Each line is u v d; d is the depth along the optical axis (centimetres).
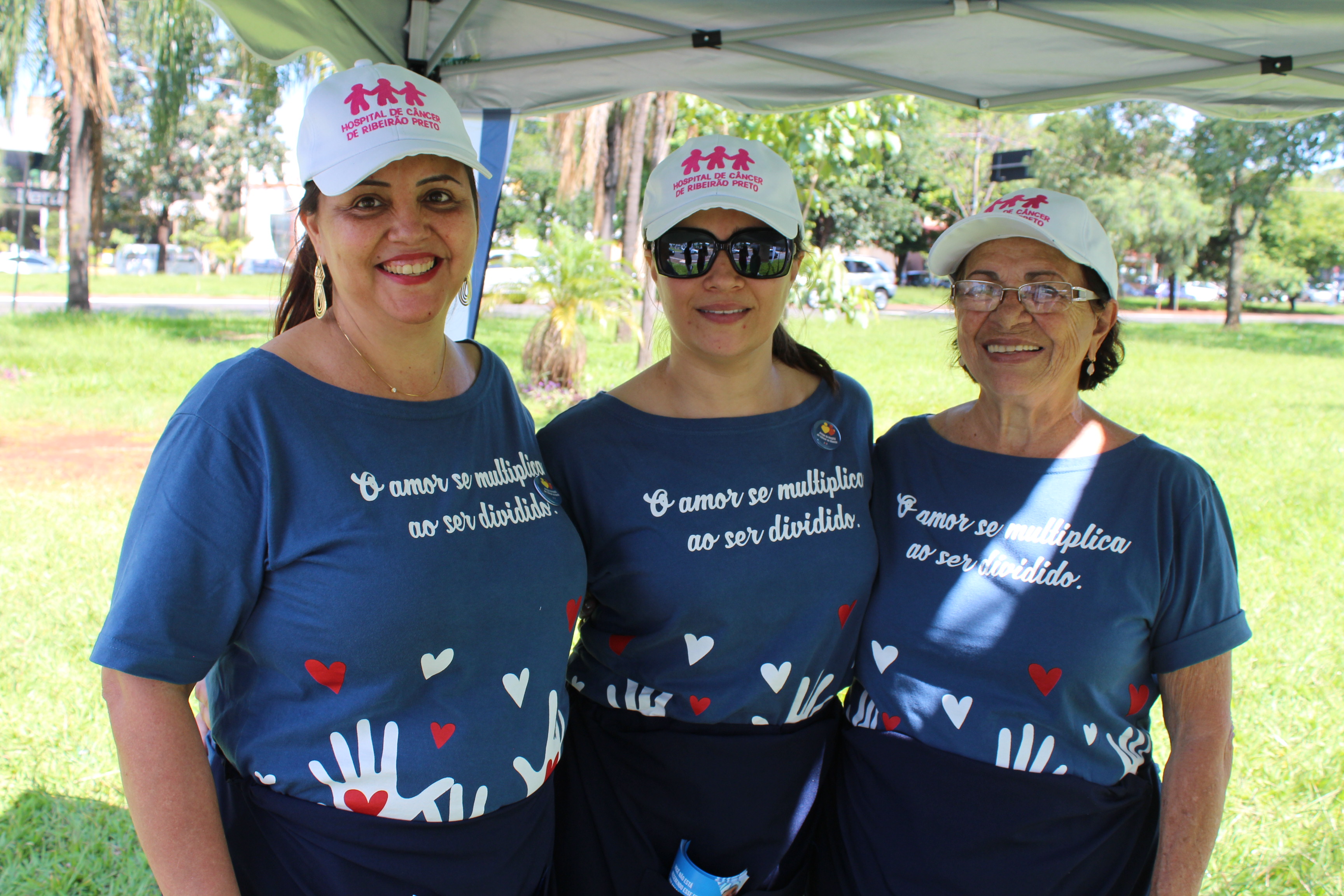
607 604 192
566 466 190
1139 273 4094
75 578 523
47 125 1725
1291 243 3456
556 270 1097
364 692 150
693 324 186
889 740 187
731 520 183
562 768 199
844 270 887
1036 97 328
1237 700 420
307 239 174
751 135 831
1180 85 301
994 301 184
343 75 153
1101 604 174
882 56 300
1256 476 823
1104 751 177
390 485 153
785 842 192
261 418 146
